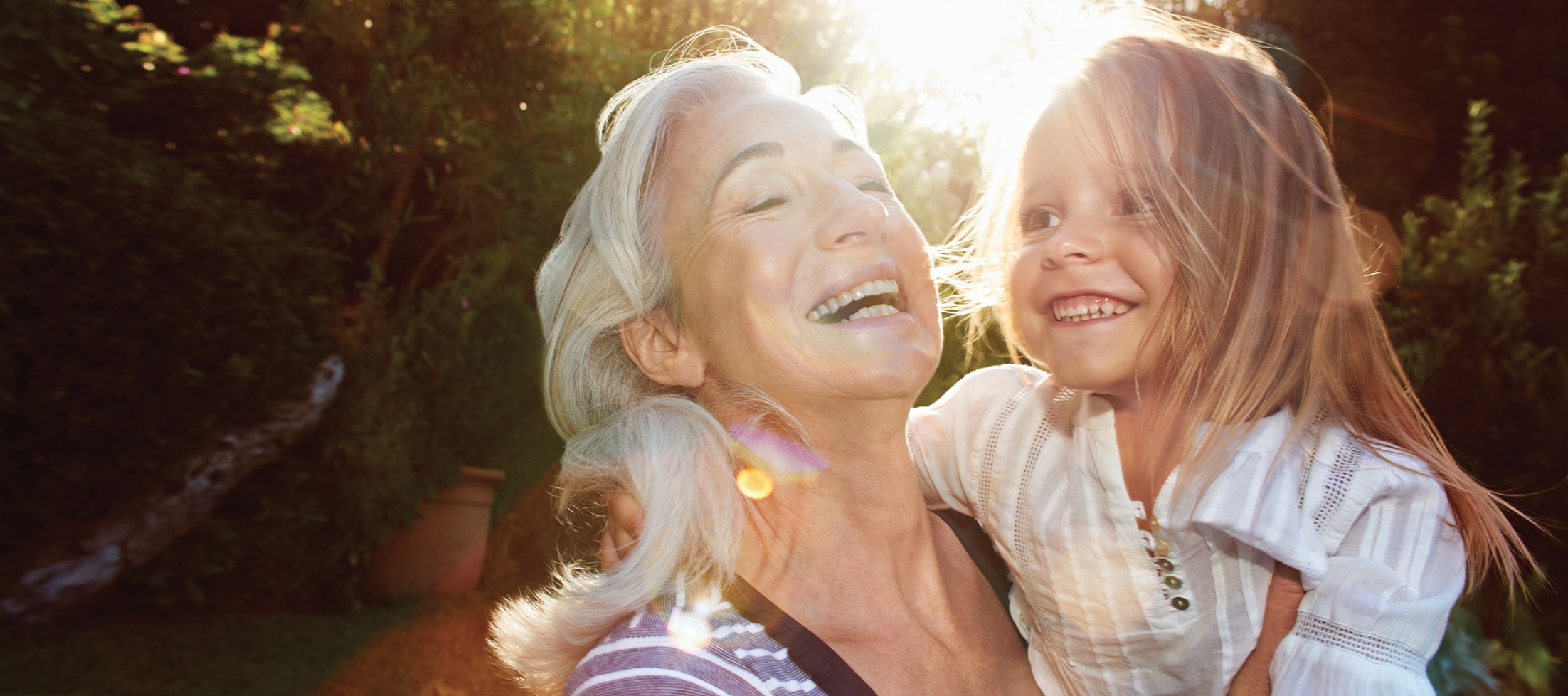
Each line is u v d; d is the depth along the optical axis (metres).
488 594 5.79
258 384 4.51
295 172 5.77
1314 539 1.27
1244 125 1.41
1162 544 1.38
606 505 1.33
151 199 4.13
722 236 1.20
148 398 4.11
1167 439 1.40
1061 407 1.55
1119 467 1.42
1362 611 1.24
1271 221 1.38
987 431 1.59
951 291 2.03
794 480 1.22
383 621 5.16
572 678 1.07
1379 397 1.45
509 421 6.55
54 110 4.05
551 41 6.49
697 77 1.31
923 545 1.32
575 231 1.39
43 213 3.76
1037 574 1.47
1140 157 1.37
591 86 6.79
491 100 6.40
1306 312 1.38
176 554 4.55
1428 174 5.27
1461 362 2.94
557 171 6.63
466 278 6.04
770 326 1.17
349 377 5.21
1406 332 3.17
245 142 5.34
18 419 3.83
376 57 5.87
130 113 4.92
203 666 4.20
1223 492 1.29
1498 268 3.08
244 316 4.41
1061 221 1.45
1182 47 1.48
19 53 4.24
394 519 5.39
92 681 3.86
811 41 6.68
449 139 5.97
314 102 5.81
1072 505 1.46
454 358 5.87
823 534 1.22
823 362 1.16
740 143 1.21
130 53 4.71
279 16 5.93
